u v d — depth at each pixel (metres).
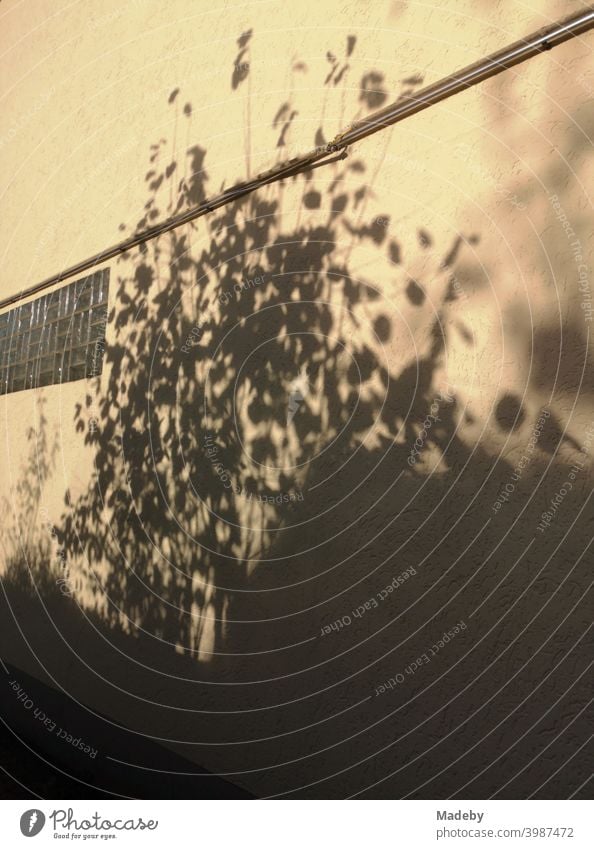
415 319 2.62
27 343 5.64
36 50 6.05
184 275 3.94
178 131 4.14
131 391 4.28
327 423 2.95
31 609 5.13
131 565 4.12
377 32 2.87
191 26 4.10
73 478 4.81
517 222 2.30
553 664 2.11
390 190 2.76
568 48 2.20
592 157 2.12
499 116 2.38
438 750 2.39
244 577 3.28
